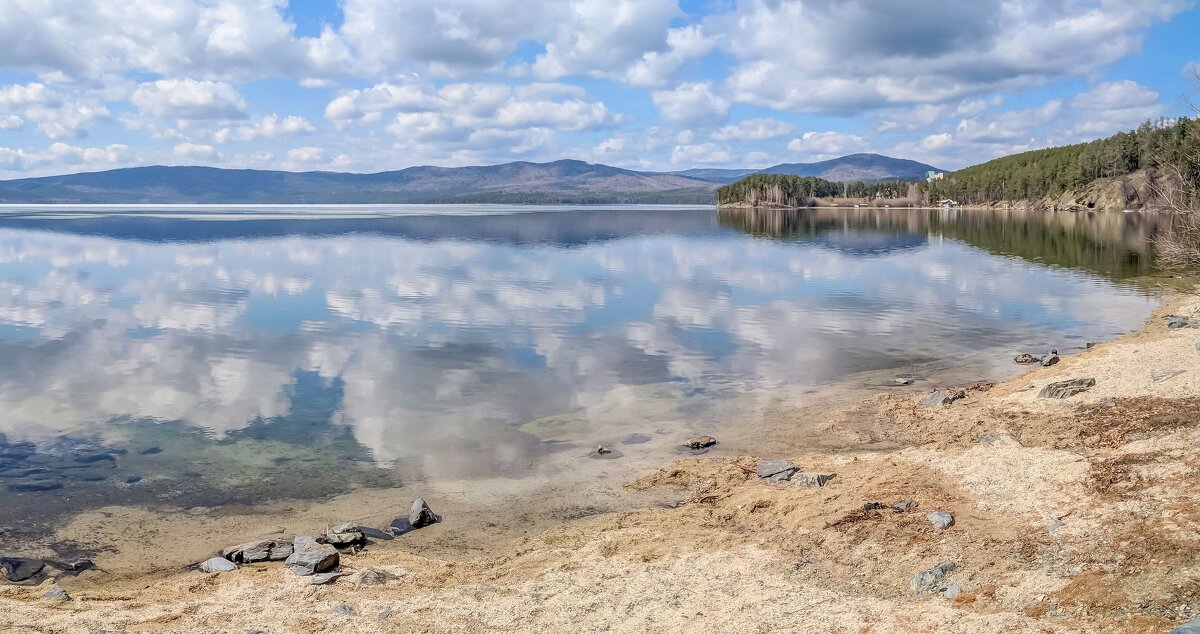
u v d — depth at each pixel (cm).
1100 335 3956
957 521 1628
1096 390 2492
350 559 1681
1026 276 6450
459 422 2642
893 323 4375
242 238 12144
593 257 8738
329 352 3759
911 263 7694
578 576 1554
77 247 10269
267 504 1995
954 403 2641
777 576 1505
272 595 1509
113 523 1884
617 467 2212
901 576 1449
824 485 1947
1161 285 5716
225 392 3042
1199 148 4216
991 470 1873
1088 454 1902
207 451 2373
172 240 11656
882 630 1247
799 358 3519
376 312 4941
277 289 6056
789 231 13750
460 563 1656
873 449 2283
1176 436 1888
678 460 2242
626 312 4866
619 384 3108
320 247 10306
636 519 1853
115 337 4159
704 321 4522
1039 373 2895
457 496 2028
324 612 1427
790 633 1270
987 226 14325
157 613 1423
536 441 2444
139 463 2275
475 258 8662
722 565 1571
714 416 2669
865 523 1677
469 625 1368
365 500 2011
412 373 3325
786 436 2439
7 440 2462
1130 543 1358
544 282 6419
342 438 2486
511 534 1809
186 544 1778
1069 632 1149
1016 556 1423
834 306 5012
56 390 3058
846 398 2842
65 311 5022
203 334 4253
